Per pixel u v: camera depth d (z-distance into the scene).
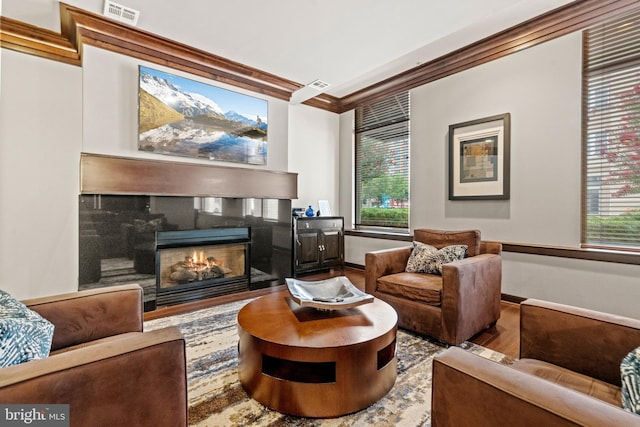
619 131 2.65
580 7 2.72
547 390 0.75
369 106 4.86
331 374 1.68
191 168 3.26
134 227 2.95
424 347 2.26
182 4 2.48
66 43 2.82
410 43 3.08
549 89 2.98
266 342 1.54
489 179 3.42
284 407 1.53
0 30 2.57
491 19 2.94
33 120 2.71
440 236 3.01
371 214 4.87
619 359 1.15
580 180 2.82
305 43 3.08
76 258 2.86
